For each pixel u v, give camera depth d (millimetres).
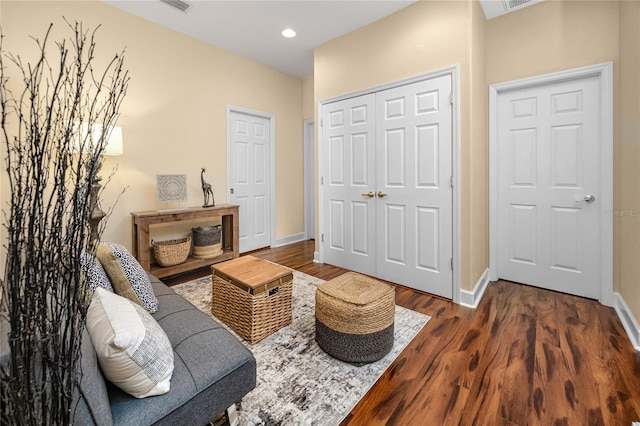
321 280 2990
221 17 2922
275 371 1596
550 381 1503
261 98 4113
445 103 2486
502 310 2322
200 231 3232
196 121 3416
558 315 2219
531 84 2641
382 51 2875
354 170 3203
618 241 2299
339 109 3293
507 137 2842
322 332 1755
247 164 4035
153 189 3092
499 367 1620
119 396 924
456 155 2447
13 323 588
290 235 4715
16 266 599
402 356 1732
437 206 2588
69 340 695
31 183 624
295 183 4754
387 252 2975
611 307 2340
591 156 2455
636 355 1702
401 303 2475
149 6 2750
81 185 716
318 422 1271
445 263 2562
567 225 2604
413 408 1349
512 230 2889
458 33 2381
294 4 2689
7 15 2229
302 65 4172
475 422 1268
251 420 1274
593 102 2422
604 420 1266
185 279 3004
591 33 2346
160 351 930
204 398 1012
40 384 622
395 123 2818
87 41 2582
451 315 2246
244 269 2107
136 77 2922
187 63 3301
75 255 687
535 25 2584
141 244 2746
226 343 1224
